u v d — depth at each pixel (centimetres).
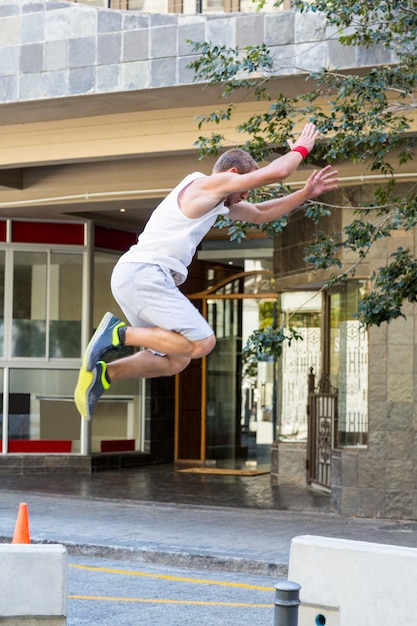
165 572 1280
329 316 2091
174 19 1541
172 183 1916
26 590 671
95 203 2045
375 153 1364
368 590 643
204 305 2538
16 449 2319
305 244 1984
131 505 1812
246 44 1507
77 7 1603
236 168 605
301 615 668
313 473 2078
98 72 1586
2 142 1830
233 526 1569
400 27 1323
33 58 1630
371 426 1689
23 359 2323
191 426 2567
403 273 1334
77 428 2350
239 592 1145
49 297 2344
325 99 1582
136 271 585
